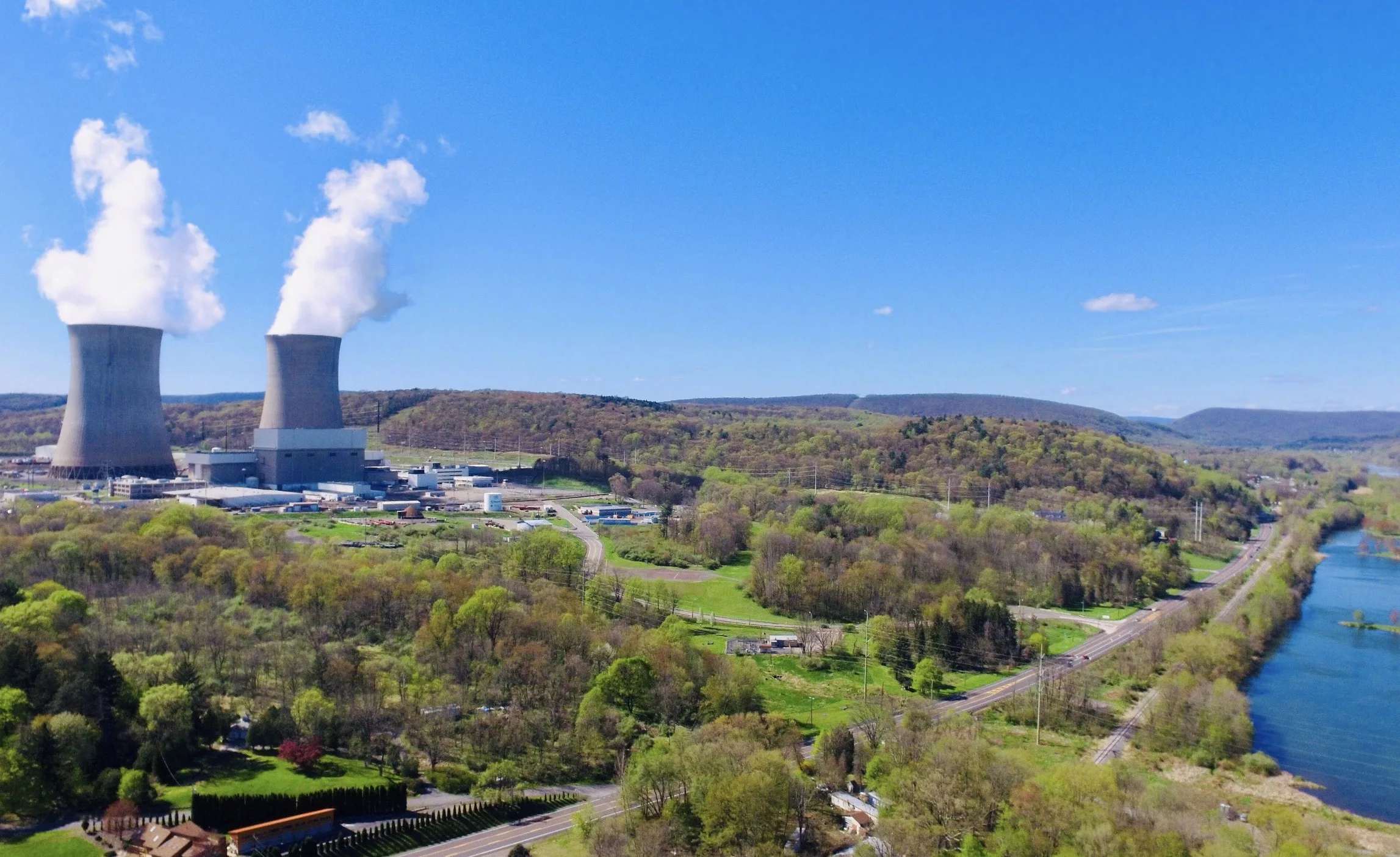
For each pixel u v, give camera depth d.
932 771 125.06
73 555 196.75
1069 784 122.19
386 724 145.00
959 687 189.62
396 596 187.25
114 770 118.69
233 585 197.62
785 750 137.12
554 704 154.12
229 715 136.38
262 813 113.81
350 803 119.44
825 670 195.25
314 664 151.12
